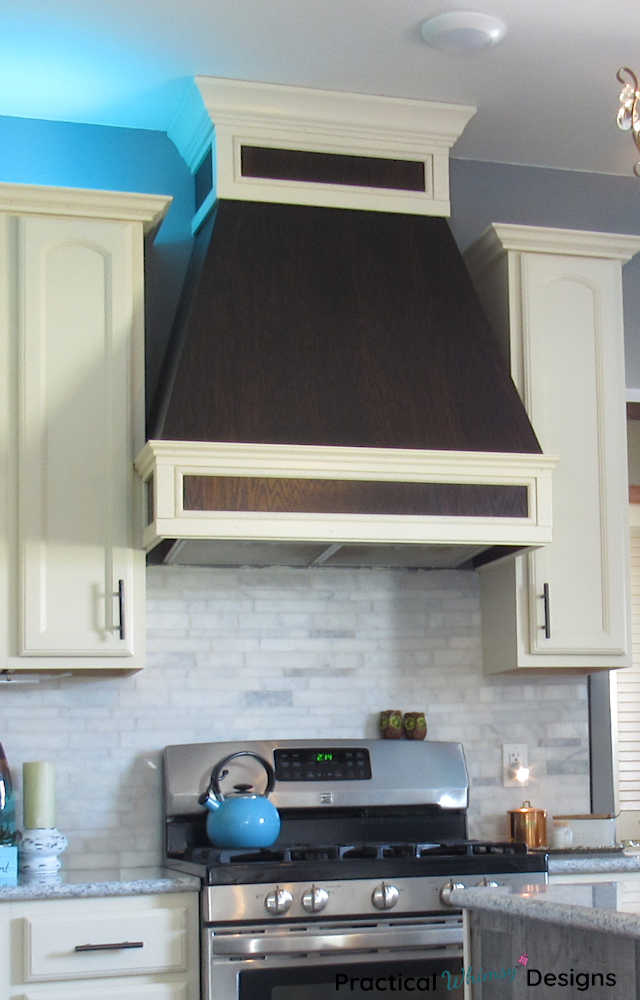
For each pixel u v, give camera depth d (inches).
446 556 163.6
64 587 145.5
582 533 165.6
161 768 158.7
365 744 162.4
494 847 144.7
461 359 157.2
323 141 162.9
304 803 157.4
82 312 150.8
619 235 170.6
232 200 158.9
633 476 200.4
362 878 136.2
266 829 146.3
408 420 150.9
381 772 161.3
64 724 156.9
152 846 156.9
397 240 162.9
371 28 146.1
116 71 155.1
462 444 151.1
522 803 171.5
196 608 163.3
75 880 139.2
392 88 160.7
